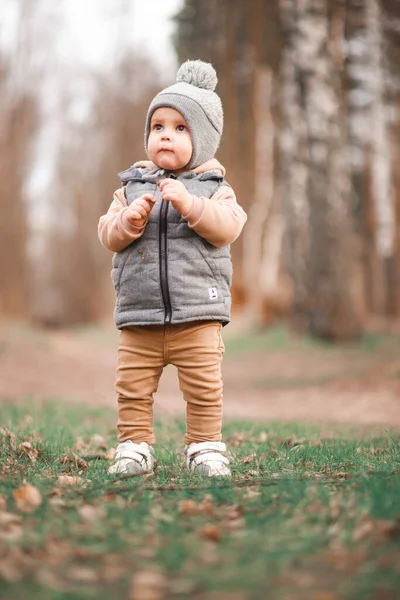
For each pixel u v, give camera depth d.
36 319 38.84
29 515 2.60
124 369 3.88
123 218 3.74
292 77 18.28
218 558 2.17
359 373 12.68
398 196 19.34
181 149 3.90
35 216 36.12
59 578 2.01
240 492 3.02
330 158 16.84
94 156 31.89
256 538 2.36
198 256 3.77
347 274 16.80
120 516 2.60
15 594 1.89
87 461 4.16
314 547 2.25
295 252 18.22
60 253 38.88
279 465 3.93
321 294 16.78
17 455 4.16
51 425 6.33
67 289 40.25
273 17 17.72
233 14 18.73
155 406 8.82
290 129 18.58
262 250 23.30
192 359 3.80
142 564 2.12
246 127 21.31
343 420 7.89
